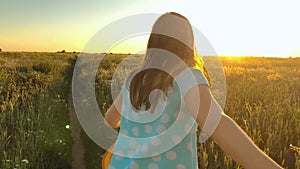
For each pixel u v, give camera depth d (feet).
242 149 4.46
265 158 4.40
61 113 34.22
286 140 19.10
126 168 5.54
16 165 17.31
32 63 93.97
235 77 57.82
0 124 23.62
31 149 20.53
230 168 15.92
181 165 5.27
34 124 27.02
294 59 194.49
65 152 22.31
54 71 76.28
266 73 71.77
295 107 28.48
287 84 48.03
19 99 35.81
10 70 69.00
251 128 22.41
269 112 26.32
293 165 17.94
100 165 20.43
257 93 36.68
